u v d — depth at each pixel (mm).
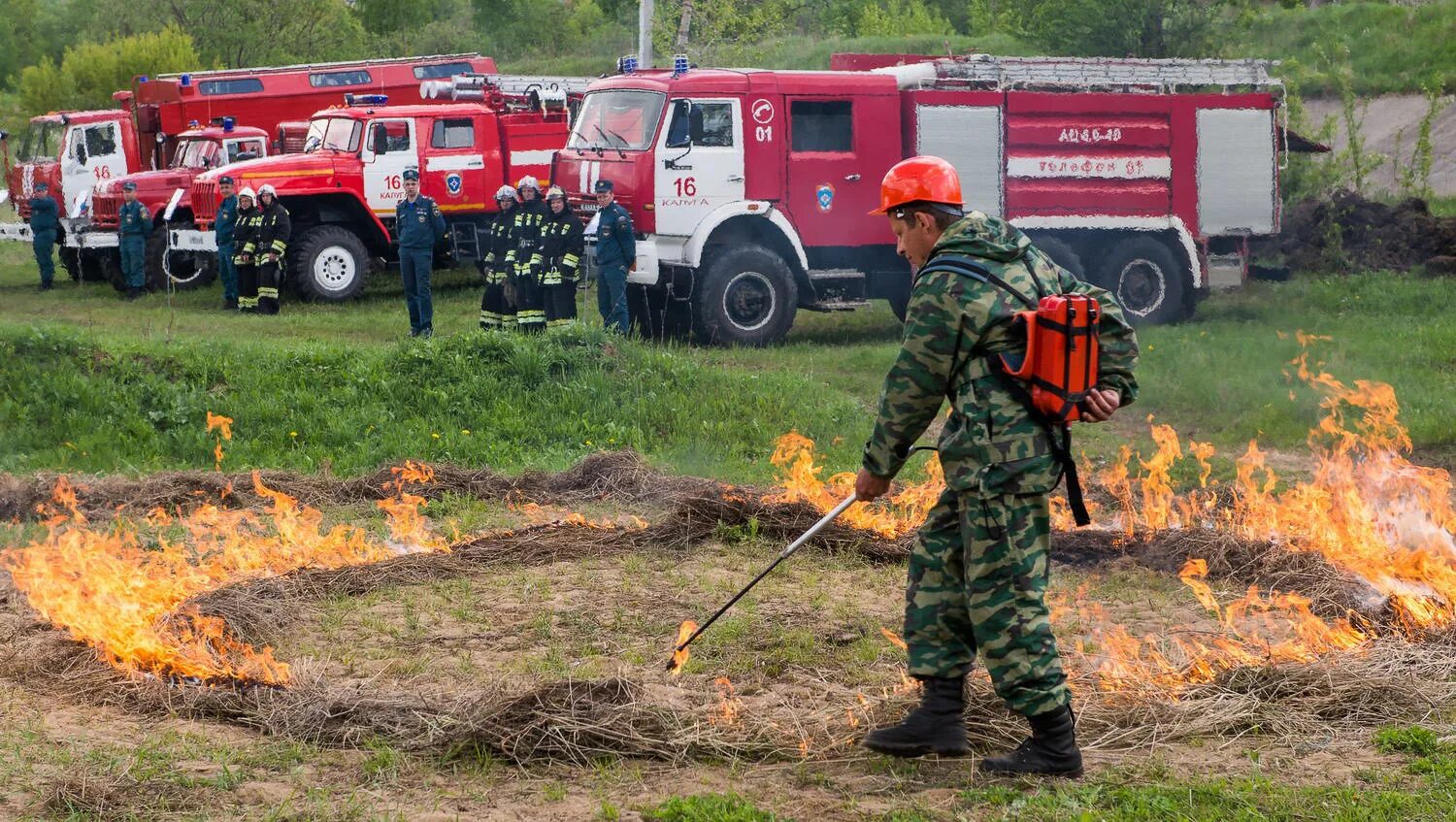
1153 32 26453
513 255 16188
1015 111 17203
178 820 4090
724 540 7809
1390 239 20625
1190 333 16969
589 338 12758
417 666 5676
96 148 24781
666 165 16109
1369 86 31656
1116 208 17766
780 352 16219
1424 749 4508
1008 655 4270
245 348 12891
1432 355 14477
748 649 5875
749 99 16312
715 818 4039
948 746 4496
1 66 65438
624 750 4625
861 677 5496
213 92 25016
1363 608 6316
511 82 22891
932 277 4340
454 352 12461
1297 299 19156
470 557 7438
